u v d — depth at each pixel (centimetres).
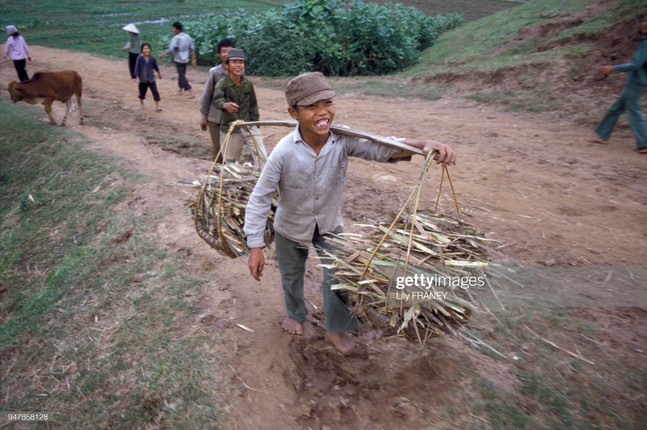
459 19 2064
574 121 842
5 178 774
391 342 332
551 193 569
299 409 295
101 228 551
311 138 267
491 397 286
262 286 403
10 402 369
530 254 429
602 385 291
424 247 265
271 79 1405
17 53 1243
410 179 613
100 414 325
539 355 312
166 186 598
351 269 269
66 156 751
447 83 1141
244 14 1634
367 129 859
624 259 423
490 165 659
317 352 331
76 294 461
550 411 278
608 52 988
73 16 2536
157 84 1347
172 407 308
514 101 967
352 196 560
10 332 449
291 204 285
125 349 366
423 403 289
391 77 1309
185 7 2794
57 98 891
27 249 577
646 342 320
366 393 300
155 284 425
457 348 321
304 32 1470
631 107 686
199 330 359
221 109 515
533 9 1526
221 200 336
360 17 1477
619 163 659
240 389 307
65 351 396
